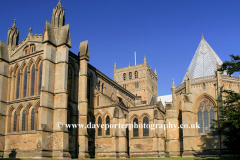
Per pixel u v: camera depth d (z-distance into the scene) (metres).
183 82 92.69
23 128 66.25
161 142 79.00
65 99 61.72
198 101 84.62
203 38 99.94
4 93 70.88
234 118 50.06
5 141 67.94
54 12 69.06
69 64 70.81
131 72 145.38
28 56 69.31
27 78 68.38
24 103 66.81
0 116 68.62
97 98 79.81
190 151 78.75
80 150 66.19
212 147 77.94
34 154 56.38
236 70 49.44
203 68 91.12
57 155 57.94
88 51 74.25
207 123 81.94
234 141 51.84
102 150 73.50
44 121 59.00
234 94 53.97
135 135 83.69
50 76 62.88
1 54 72.00
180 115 88.69
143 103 121.44
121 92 104.69
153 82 154.88
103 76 88.75
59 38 66.19
